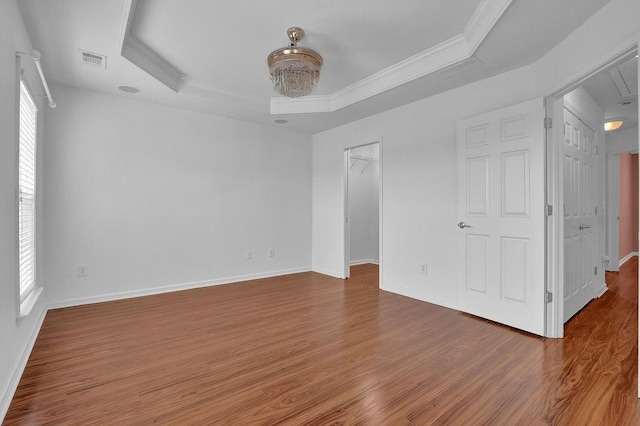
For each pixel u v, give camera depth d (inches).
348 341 103.0
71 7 84.5
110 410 67.4
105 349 96.7
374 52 117.1
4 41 69.9
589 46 85.0
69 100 136.4
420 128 148.3
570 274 121.5
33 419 64.4
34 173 112.3
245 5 90.2
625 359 89.6
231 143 182.1
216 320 122.2
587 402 69.9
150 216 156.8
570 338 104.3
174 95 145.9
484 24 91.3
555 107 106.0
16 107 80.8
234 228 183.8
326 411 67.3
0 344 65.2
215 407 68.7
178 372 83.4
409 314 128.8
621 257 240.8
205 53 119.2
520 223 110.0
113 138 146.6
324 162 207.8
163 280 160.6
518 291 111.0
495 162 117.0
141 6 90.5
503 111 114.4
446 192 138.0
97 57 110.8
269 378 80.5
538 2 77.7
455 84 129.4
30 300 98.7
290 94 116.3
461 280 129.3
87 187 140.6
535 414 65.9
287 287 172.7
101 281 144.3
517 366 85.9
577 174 128.5
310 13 93.7
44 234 130.7
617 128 183.5
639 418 64.4
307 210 215.6
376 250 248.5
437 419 64.6
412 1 87.8
